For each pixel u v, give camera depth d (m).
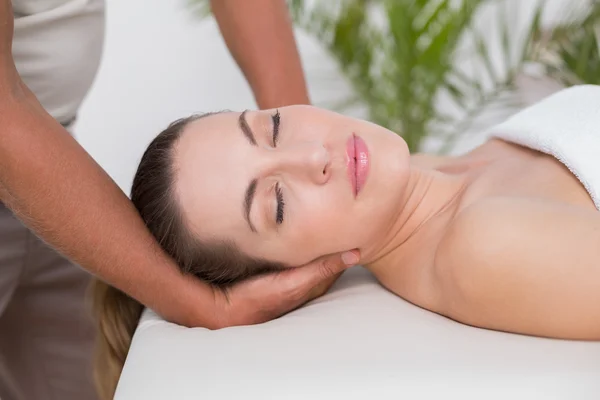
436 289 1.20
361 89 2.55
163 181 1.36
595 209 1.18
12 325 1.64
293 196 1.29
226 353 1.04
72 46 1.44
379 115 2.51
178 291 1.20
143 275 1.16
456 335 1.07
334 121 1.34
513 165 1.36
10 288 1.51
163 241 1.36
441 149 2.63
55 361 1.68
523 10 2.88
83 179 1.10
